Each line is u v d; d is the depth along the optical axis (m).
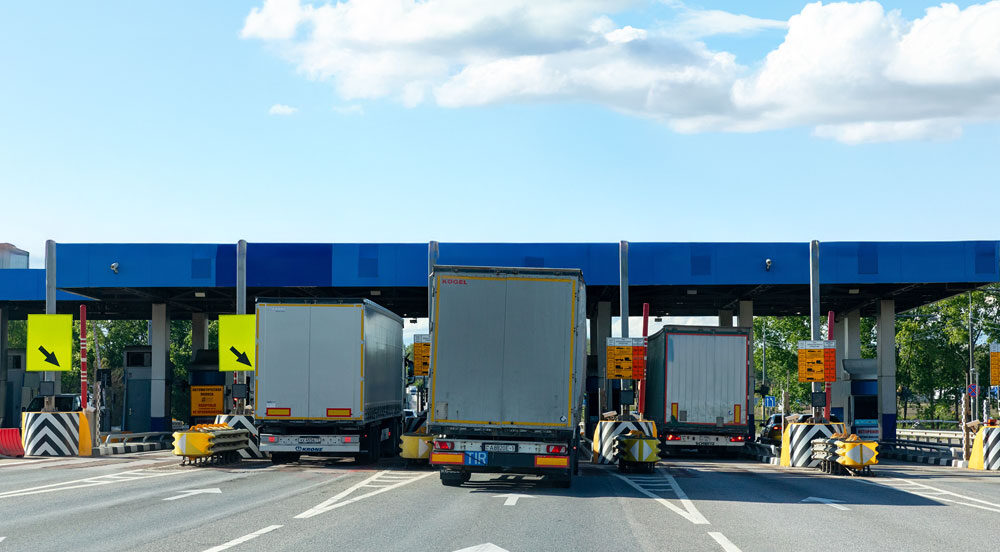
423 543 10.63
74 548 10.07
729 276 36.22
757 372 95.81
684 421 31.20
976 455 27.38
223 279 36.38
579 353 18.56
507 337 18.03
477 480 19.67
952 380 76.62
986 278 35.78
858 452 23.08
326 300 22.72
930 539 11.49
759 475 23.12
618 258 36.41
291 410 22.55
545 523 12.59
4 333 47.78
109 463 23.97
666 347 31.44
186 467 22.61
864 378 42.31
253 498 15.43
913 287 41.28
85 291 43.00
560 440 18.11
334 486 17.84
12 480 18.70
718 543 10.94
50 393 27.91
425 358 31.31
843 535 11.77
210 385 42.91
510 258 36.22
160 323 45.66
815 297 35.62
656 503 15.52
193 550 9.98
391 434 28.05
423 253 36.44
